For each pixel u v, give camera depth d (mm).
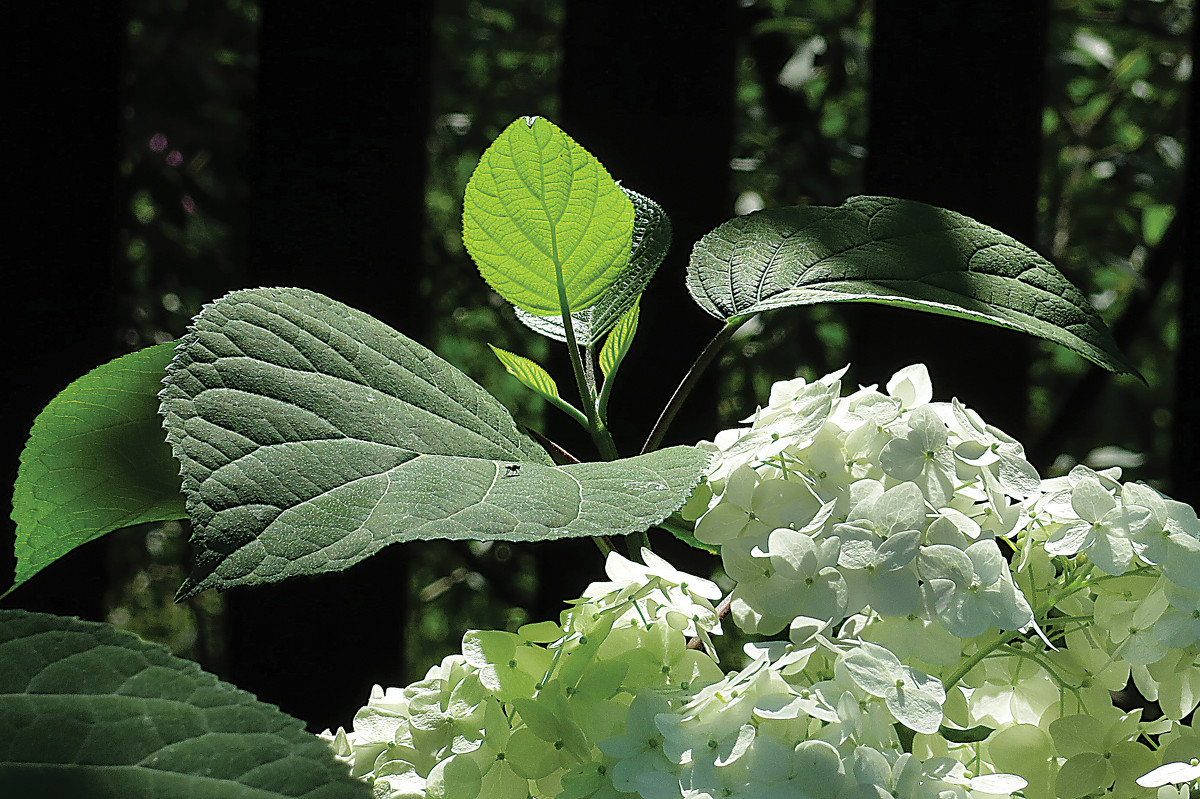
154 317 2223
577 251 786
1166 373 2088
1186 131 1064
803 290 814
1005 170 1061
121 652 660
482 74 2271
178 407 687
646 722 692
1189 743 726
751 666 693
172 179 2180
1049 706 738
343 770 657
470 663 719
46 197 1053
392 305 1070
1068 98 2004
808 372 1771
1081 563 741
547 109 2207
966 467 731
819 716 685
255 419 693
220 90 2207
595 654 714
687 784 679
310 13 1063
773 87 1905
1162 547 722
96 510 780
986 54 1061
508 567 2031
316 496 685
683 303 1096
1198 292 1044
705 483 737
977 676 729
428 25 1096
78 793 647
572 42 1108
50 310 1051
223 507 677
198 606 2580
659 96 1092
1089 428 2037
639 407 1101
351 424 706
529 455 742
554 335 823
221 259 2266
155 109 2199
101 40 1066
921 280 817
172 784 651
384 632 1069
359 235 1065
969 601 707
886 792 674
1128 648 725
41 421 764
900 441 725
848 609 705
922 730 687
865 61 1830
